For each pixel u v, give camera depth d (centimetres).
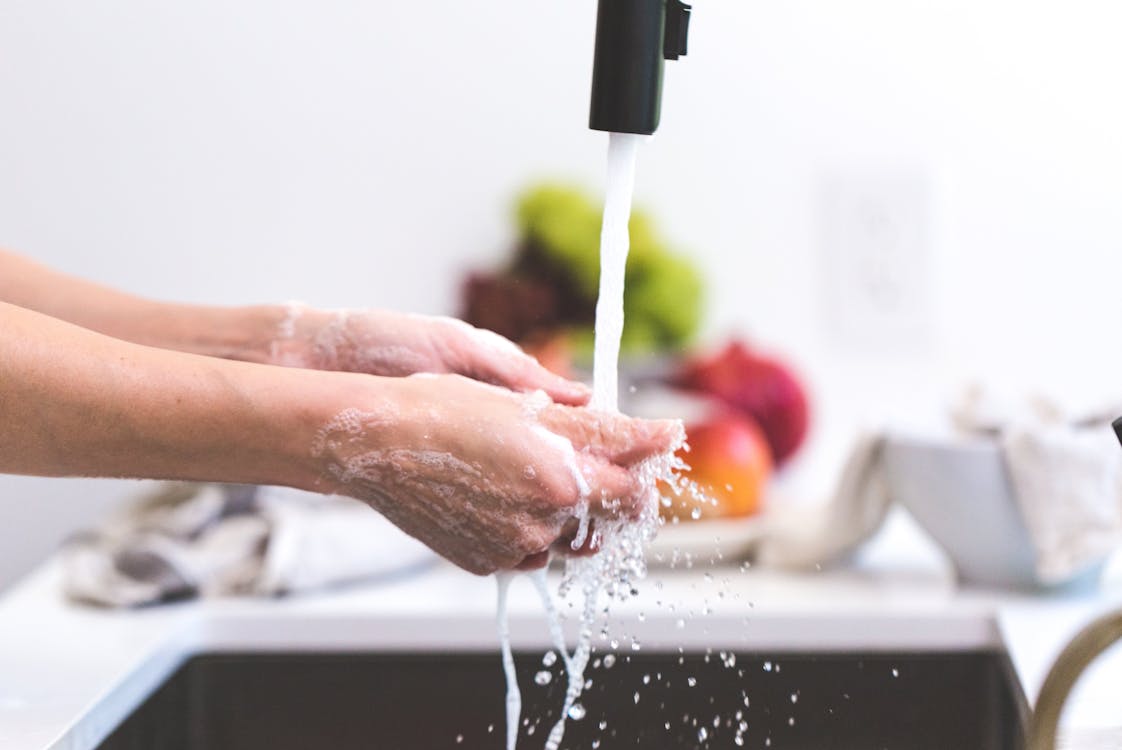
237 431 85
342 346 97
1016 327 145
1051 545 107
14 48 142
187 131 143
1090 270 145
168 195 144
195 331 98
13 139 143
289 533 112
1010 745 98
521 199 141
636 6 83
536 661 106
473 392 86
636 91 84
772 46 144
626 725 105
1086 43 143
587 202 137
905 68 144
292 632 107
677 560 116
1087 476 107
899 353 146
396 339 96
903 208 145
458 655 106
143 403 84
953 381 146
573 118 143
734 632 105
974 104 144
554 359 132
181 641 106
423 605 108
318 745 107
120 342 85
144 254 144
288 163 144
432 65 143
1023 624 104
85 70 143
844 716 105
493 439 85
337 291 145
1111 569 115
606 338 87
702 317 145
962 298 145
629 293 135
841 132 145
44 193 143
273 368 86
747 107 144
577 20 143
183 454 85
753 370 135
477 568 88
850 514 114
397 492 86
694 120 145
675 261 136
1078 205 145
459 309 139
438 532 87
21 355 83
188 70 143
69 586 110
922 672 105
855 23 144
